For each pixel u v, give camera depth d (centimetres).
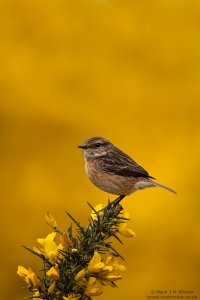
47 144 1744
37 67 1819
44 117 1766
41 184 1670
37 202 1627
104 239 444
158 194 1539
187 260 1495
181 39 1836
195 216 1535
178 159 1655
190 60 1823
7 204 1641
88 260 426
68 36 1848
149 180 864
